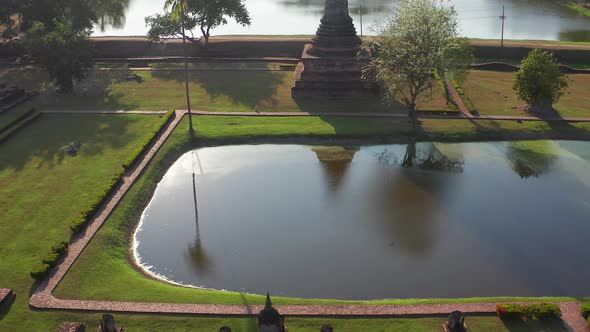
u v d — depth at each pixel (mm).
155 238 37750
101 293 30672
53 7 76938
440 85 65375
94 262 33500
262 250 36438
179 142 51562
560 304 29469
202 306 29516
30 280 31531
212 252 36219
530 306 28359
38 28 65625
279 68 76562
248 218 40250
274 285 33031
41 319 28594
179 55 85562
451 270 34094
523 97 57531
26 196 41000
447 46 52312
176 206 41875
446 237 37531
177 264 35000
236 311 29094
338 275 33844
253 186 44938
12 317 28734
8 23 81250
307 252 36188
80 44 64812
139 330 27828
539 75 55750
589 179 45469
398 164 48469
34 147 49625
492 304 29469
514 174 46531
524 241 37000
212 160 49500
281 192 43906
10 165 46062
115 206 39719
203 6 82562
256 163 48938
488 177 46062
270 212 41031
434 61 51562
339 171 47312
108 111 59000
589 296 31547
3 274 31969
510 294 31953
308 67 62438
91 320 28484
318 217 40281
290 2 152250
